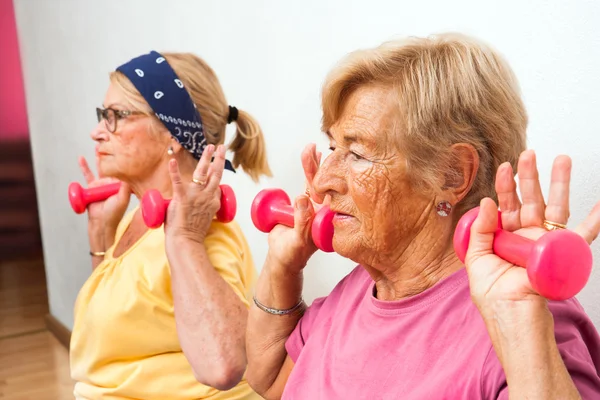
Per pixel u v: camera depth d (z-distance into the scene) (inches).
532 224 31.8
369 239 38.5
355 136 37.7
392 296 40.9
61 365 135.7
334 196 40.2
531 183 31.8
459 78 35.8
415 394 34.7
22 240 231.1
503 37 49.3
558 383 28.5
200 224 59.3
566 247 26.8
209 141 67.7
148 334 61.3
